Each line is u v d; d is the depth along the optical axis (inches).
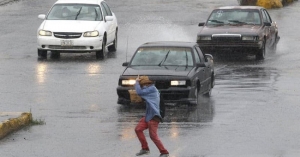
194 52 1678.2
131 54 2522.1
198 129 1349.7
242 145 1216.2
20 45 2716.5
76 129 1360.7
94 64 2273.6
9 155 1162.0
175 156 1143.0
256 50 2351.1
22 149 1203.9
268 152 1163.9
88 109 1567.4
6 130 1306.6
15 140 1269.7
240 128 1354.6
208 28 2411.4
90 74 2071.9
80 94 1756.9
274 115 1478.8
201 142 1240.8
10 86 1877.5
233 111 1528.1
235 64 2293.3
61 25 2399.1
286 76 2031.3
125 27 3149.6
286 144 1220.5
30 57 2437.3
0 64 2281.0
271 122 1407.5
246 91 1785.2
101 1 2578.7
